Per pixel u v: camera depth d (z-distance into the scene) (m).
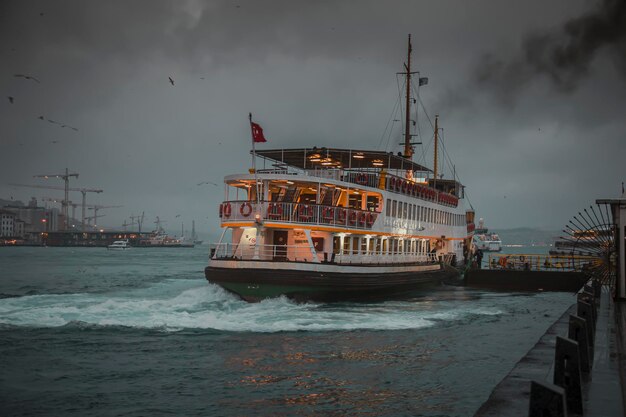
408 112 56.16
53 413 14.19
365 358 19.80
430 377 17.36
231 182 34.81
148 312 28.66
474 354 20.66
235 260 31.81
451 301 38.31
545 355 14.10
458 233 56.62
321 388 16.16
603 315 20.95
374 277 35.12
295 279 31.00
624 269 26.22
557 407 6.80
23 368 18.27
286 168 43.94
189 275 70.81
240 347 21.33
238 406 14.61
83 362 19.03
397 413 13.98
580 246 29.84
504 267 57.03
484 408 9.49
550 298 42.03
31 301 34.09
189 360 19.36
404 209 41.88
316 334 24.00
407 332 24.95
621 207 26.28
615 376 11.63
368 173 38.44
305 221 32.25
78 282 57.19
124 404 14.84
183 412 14.20
